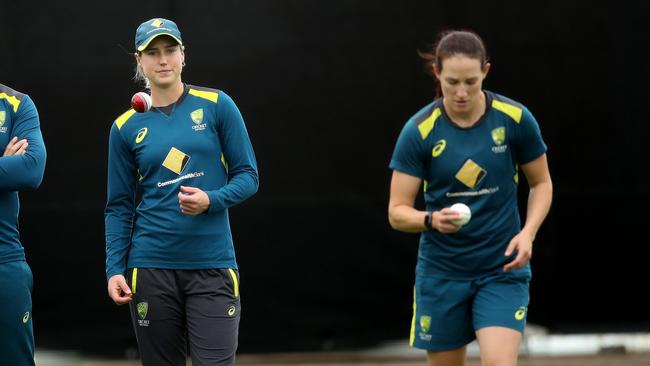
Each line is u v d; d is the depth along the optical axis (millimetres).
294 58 23875
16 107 16453
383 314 24219
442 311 16734
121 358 24312
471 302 16703
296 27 23844
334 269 24172
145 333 15734
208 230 15586
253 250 24094
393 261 24125
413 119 16484
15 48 23578
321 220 24078
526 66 23859
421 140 16297
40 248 23891
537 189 16625
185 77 23750
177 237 15484
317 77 23906
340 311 24234
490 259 16422
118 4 23656
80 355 24375
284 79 23891
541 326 24250
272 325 24234
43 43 23641
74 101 23719
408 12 23875
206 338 15414
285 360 24531
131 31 23703
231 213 24078
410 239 24094
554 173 23969
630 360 24625
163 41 15461
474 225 16328
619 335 24219
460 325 16766
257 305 24188
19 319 16031
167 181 15555
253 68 23828
